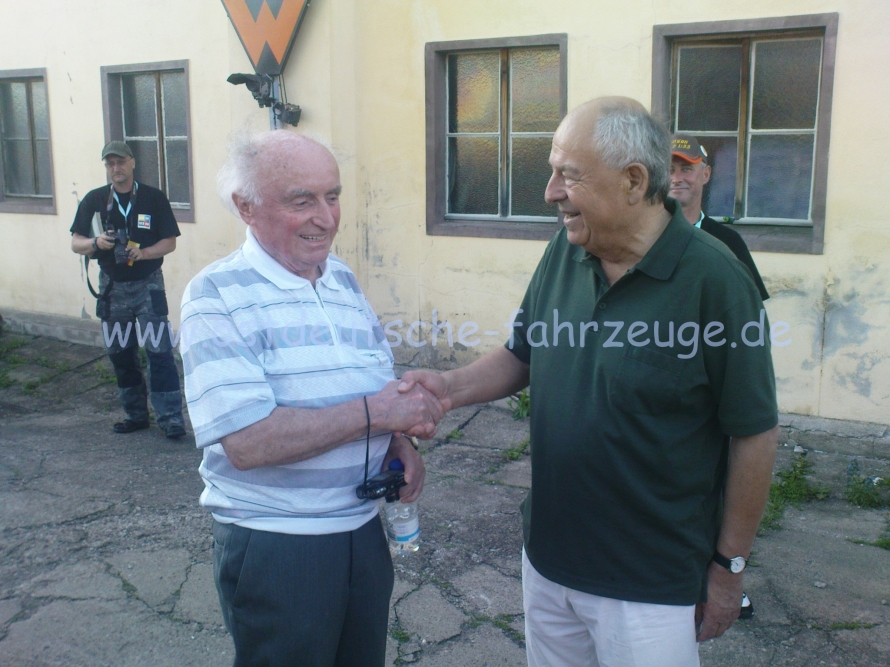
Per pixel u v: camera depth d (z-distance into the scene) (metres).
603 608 1.85
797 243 4.73
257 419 1.71
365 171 6.05
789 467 4.51
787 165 4.94
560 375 1.89
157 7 6.83
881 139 4.48
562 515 1.89
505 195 5.82
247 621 1.87
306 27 5.78
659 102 5.04
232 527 1.87
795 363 4.83
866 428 4.66
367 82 5.94
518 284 5.64
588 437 1.81
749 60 4.92
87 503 4.18
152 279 5.10
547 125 5.60
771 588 3.31
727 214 5.14
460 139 5.89
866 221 4.56
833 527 3.87
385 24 5.81
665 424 1.75
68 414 5.84
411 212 5.95
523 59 5.59
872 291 4.59
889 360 4.59
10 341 7.71
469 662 2.86
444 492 4.29
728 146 5.07
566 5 5.22
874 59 4.44
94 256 5.07
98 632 3.04
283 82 5.94
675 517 1.78
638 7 5.00
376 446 1.96
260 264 1.85
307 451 1.75
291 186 1.79
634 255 1.78
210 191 6.85
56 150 7.62
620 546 1.82
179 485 4.44
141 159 7.39
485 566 3.51
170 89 7.08
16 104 7.96
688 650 1.84
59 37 7.41
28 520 3.96
